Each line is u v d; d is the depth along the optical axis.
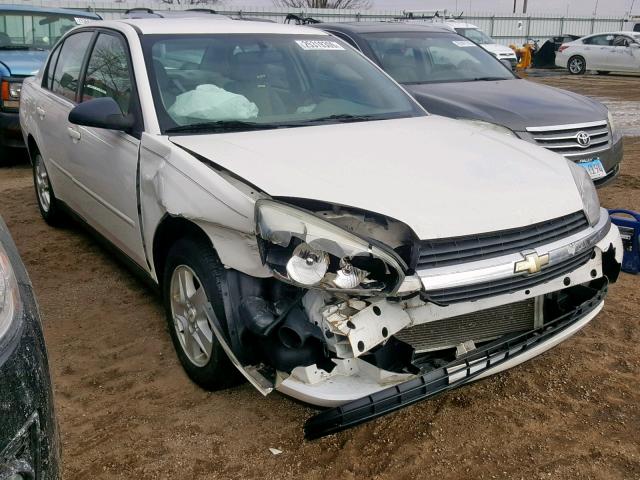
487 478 2.65
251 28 4.22
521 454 2.80
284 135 3.37
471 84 6.86
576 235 2.91
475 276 2.54
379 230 2.56
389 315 2.50
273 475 2.66
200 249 2.91
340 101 3.99
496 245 2.66
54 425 1.92
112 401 3.14
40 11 9.23
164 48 3.76
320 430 2.46
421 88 6.57
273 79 3.92
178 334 3.27
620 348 3.65
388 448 2.83
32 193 6.98
